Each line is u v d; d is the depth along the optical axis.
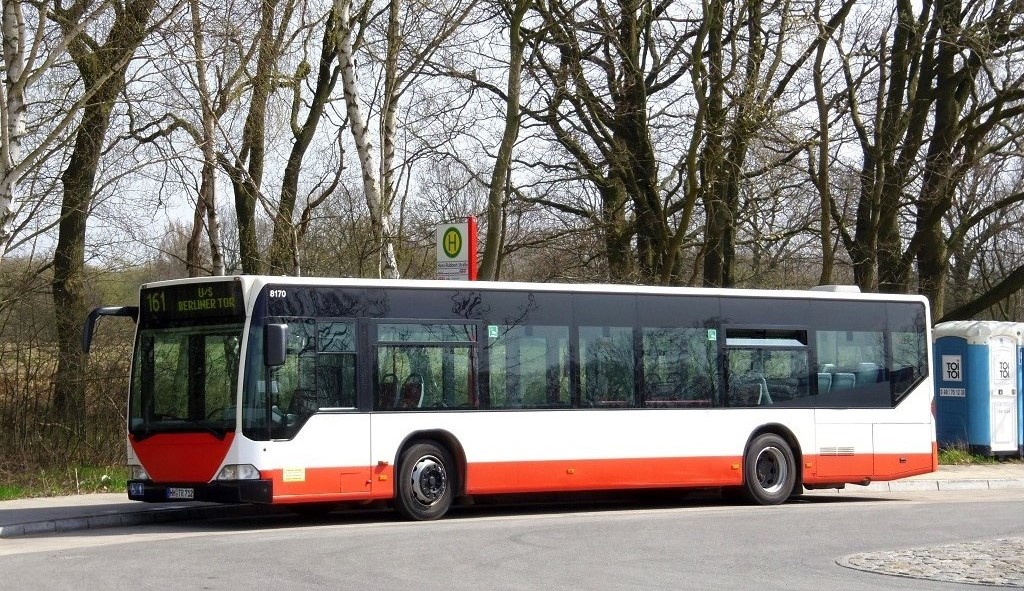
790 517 17.33
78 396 23.55
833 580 11.19
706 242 29.20
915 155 32.31
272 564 12.07
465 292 17.69
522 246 32.06
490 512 18.94
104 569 11.70
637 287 19.16
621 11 28.88
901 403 21.12
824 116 28.39
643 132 30.12
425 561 12.34
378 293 17.00
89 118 23.84
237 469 15.66
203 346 16.23
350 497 16.41
